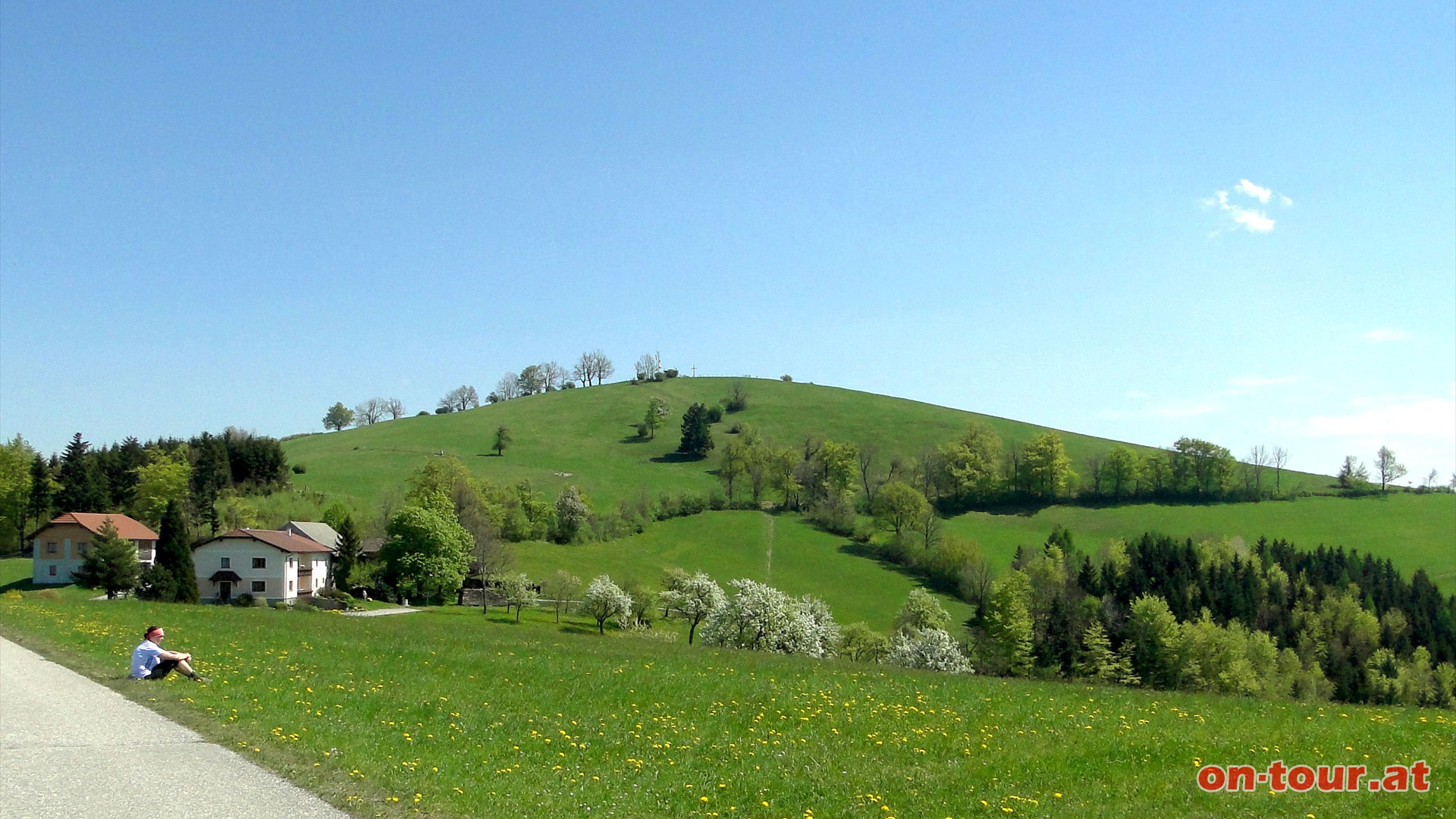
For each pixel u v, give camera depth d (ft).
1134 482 460.96
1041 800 45.75
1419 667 255.70
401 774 44.09
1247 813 43.62
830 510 434.30
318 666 86.02
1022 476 469.16
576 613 304.71
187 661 72.33
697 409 585.63
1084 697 85.76
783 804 44.80
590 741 58.18
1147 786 48.96
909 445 573.33
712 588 269.64
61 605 145.48
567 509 405.39
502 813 39.22
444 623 176.04
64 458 396.57
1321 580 312.50
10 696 61.31
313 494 423.64
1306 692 240.53
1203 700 86.22
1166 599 292.20
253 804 37.55
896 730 64.85
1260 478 471.21
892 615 318.86
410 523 314.96
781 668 102.42
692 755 55.26
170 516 253.44
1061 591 290.35
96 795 37.78
